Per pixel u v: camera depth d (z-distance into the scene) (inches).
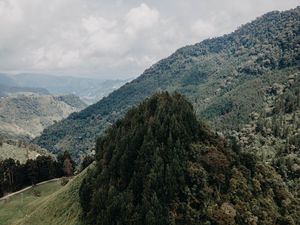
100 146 5359.3
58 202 5098.4
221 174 4116.6
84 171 5516.7
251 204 4047.7
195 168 4050.2
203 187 3971.5
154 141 4261.8
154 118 4579.2
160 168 3941.9
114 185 4133.9
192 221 3703.3
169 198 3821.4
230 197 4005.9
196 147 4303.6
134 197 3905.0
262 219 3993.6
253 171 4534.9
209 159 4207.7
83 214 4365.2
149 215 3604.8
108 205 3932.1
